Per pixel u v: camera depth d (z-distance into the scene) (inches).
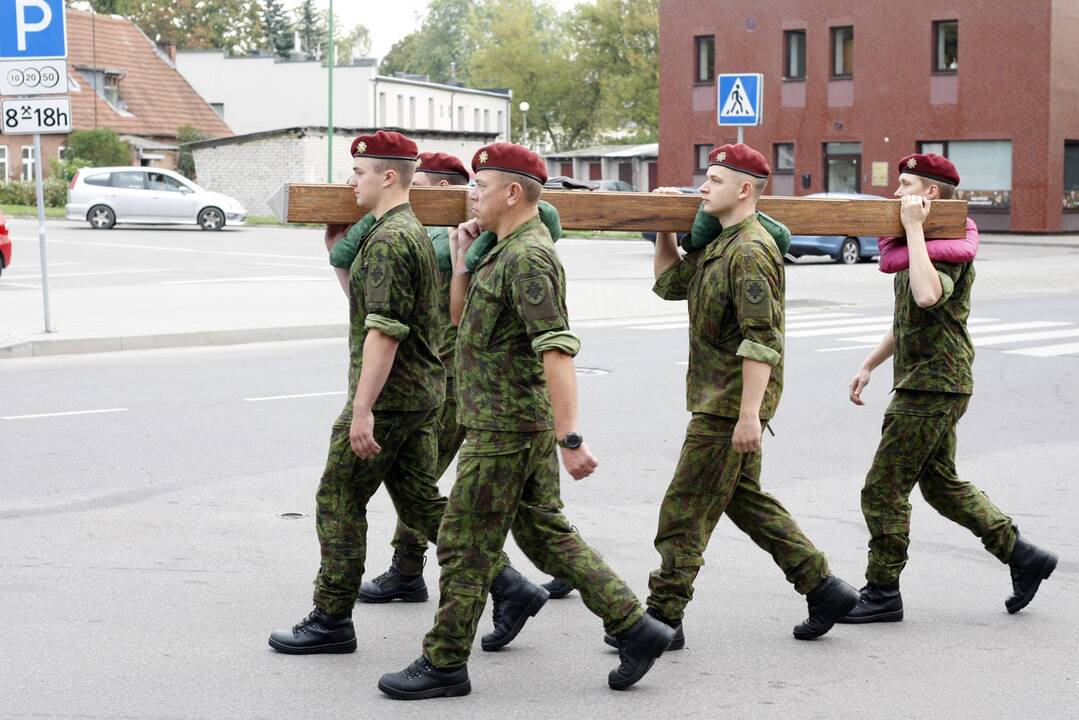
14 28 566.3
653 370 517.7
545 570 185.0
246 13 4320.9
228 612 220.8
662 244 205.3
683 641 205.9
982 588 241.6
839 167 1861.5
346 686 187.0
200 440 367.9
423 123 3043.8
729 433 193.8
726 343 193.2
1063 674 195.6
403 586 231.0
